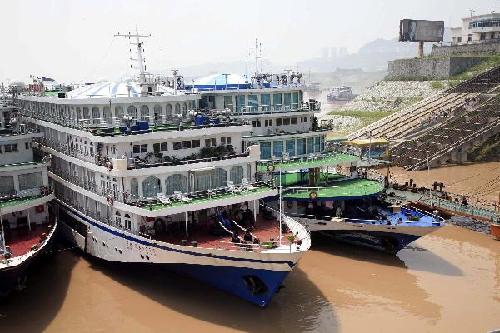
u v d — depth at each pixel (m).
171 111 37.62
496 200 48.50
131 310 28.61
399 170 63.31
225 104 43.97
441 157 64.12
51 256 35.28
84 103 34.84
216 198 31.19
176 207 29.22
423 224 34.38
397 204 39.72
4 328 26.70
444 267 34.22
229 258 27.20
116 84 38.53
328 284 31.97
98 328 26.78
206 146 34.62
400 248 35.84
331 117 109.06
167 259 28.67
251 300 28.52
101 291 30.97
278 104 45.94
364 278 32.81
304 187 38.88
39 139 44.00
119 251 31.84
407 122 79.88
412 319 27.39
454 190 53.31
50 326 26.98
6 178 34.72
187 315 27.91
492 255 36.12
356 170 45.66
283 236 30.30
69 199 39.16
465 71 102.19
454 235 40.41
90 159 34.38
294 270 34.22
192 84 45.56
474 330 26.09
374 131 80.94
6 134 36.94
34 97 42.75
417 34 116.75
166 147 33.09
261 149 43.66
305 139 45.94
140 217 30.38
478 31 122.19
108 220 33.25
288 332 26.09
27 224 34.75
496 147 66.06
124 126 33.00
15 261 27.42
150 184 31.14
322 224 36.94
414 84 106.56
